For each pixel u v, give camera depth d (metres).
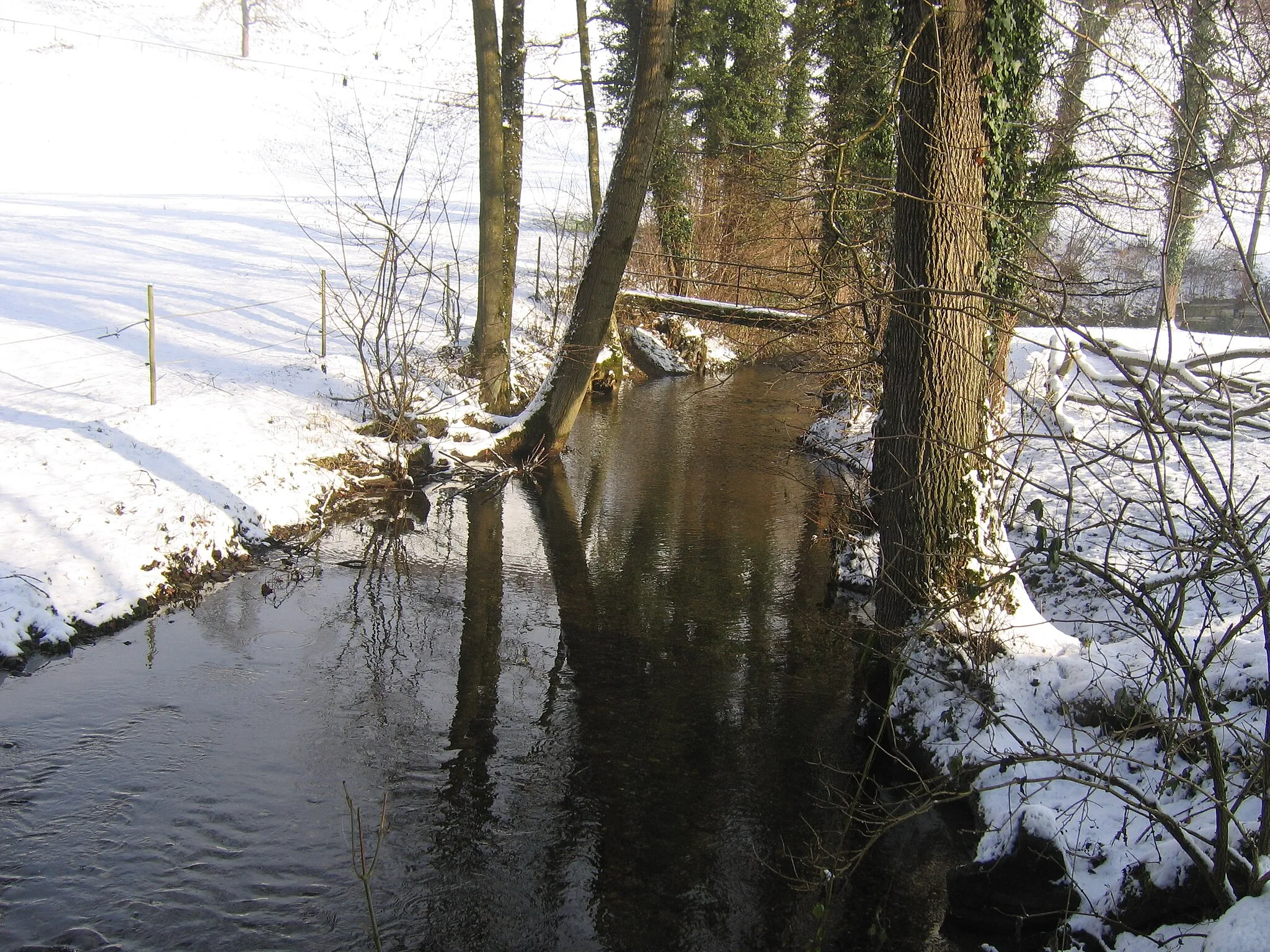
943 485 7.45
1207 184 5.40
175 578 9.39
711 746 7.43
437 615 9.59
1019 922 5.19
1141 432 4.54
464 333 19.42
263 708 7.48
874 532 10.95
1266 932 3.89
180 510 10.09
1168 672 5.41
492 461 15.00
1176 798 5.43
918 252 7.29
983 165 7.35
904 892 5.85
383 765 6.85
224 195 35.66
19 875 5.41
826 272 10.84
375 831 6.09
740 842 6.26
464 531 12.31
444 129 30.30
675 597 10.46
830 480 15.66
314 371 15.34
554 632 9.38
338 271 23.33
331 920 5.30
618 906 5.59
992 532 7.55
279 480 11.84
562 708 7.88
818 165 10.11
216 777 6.52
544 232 33.62
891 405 7.68
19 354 12.89
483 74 15.41
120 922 5.13
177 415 11.94
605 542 12.16
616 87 25.50
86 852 5.66
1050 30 8.14
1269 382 5.10
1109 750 5.77
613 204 14.53
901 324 7.50
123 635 8.39
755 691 8.35
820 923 5.17
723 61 26.20
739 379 25.52
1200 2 4.55
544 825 6.30
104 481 10.00
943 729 7.00
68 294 16.56
